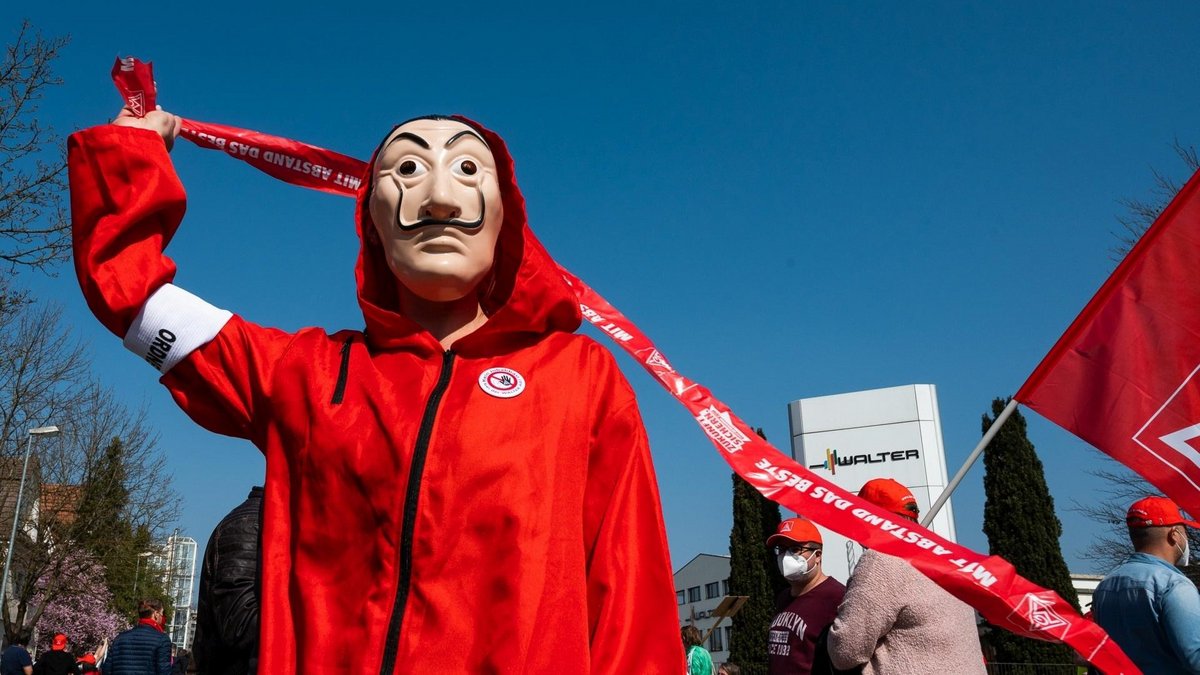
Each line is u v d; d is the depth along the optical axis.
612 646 1.79
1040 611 2.23
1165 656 3.66
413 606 1.70
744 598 11.13
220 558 2.54
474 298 2.28
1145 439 3.62
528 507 1.79
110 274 1.98
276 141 2.59
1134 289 3.75
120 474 26.83
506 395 1.91
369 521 1.79
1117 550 18.89
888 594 3.37
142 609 8.16
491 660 1.66
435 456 1.80
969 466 3.71
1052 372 3.75
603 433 2.02
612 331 2.62
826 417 25.45
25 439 19.45
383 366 1.97
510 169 2.22
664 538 1.95
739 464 2.28
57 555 25.95
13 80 8.73
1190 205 3.74
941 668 3.33
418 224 2.08
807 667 4.39
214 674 2.51
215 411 2.06
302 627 1.75
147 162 2.05
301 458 1.88
